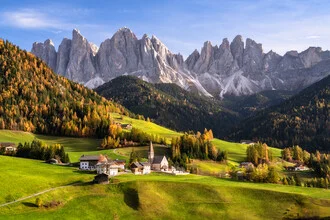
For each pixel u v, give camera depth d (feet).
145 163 592.19
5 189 406.41
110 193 430.61
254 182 555.28
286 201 448.24
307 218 414.21
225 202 438.81
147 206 412.36
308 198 452.35
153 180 470.39
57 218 363.56
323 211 425.69
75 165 605.31
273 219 412.16
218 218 408.46
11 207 369.71
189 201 435.12
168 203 427.74
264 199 452.35
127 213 399.24
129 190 438.81
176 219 398.62
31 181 441.27
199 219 403.75
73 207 392.47
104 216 387.14
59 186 443.32
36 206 379.55
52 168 546.67
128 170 575.38
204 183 490.08
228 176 632.79
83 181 465.88
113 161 616.80
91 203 404.77
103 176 455.63
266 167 610.65
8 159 591.78
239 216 413.18
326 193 487.20
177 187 460.14
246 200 449.06
